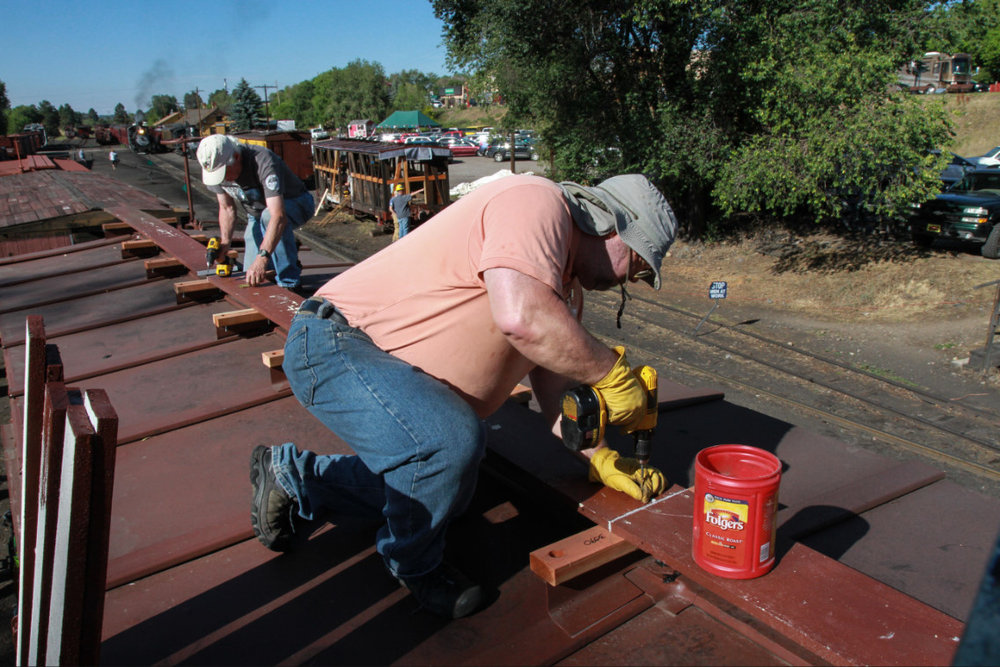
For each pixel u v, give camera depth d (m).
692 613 1.73
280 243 5.11
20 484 3.02
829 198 13.53
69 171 17.11
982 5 12.90
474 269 1.71
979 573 1.89
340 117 81.31
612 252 1.86
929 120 11.94
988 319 10.90
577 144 16.41
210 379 3.52
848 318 11.93
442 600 1.77
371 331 1.88
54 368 1.57
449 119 79.38
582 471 2.16
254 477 2.06
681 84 15.07
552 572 1.67
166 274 5.86
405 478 1.72
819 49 12.56
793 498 2.31
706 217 17.03
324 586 1.96
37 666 1.42
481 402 1.98
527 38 15.84
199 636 1.77
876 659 1.30
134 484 2.54
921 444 7.70
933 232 13.64
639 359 10.60
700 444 2.79
